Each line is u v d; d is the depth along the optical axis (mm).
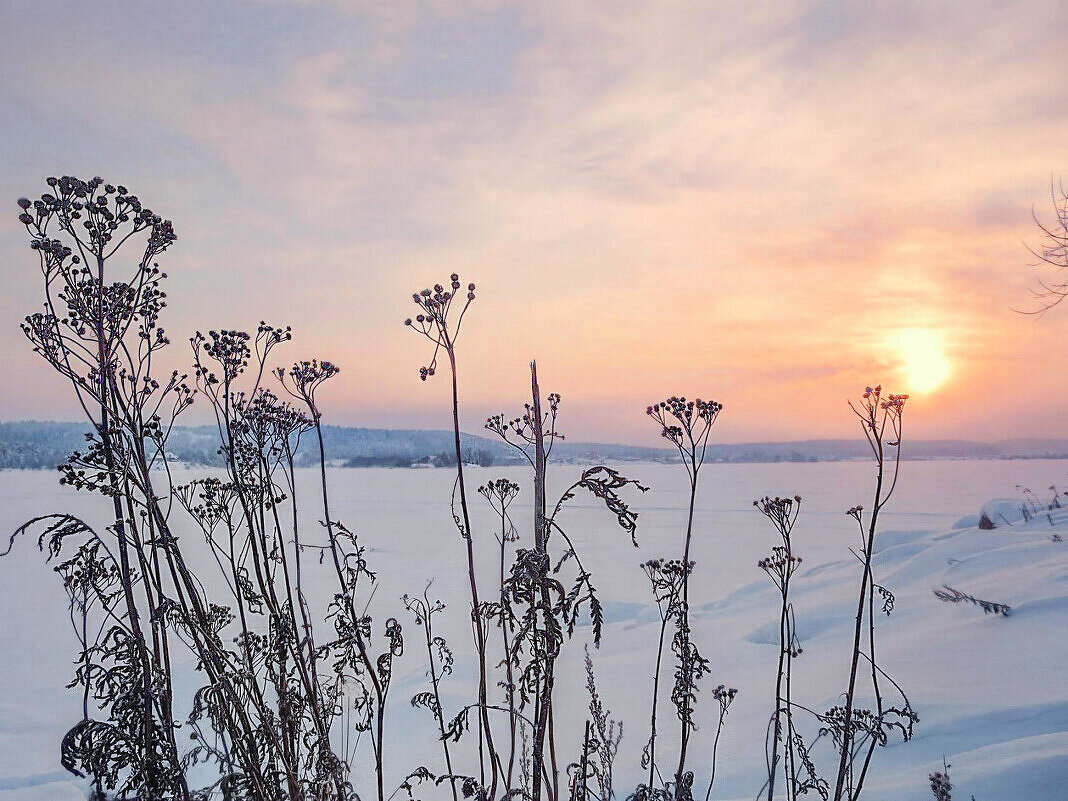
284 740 2277
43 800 4867
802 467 116312
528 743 3812
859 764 5152
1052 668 6355
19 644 10344
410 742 5961
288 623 2377
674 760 5492
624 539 24609
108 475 2072
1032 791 4316
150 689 2133
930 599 9633
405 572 16516
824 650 8625
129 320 2127
